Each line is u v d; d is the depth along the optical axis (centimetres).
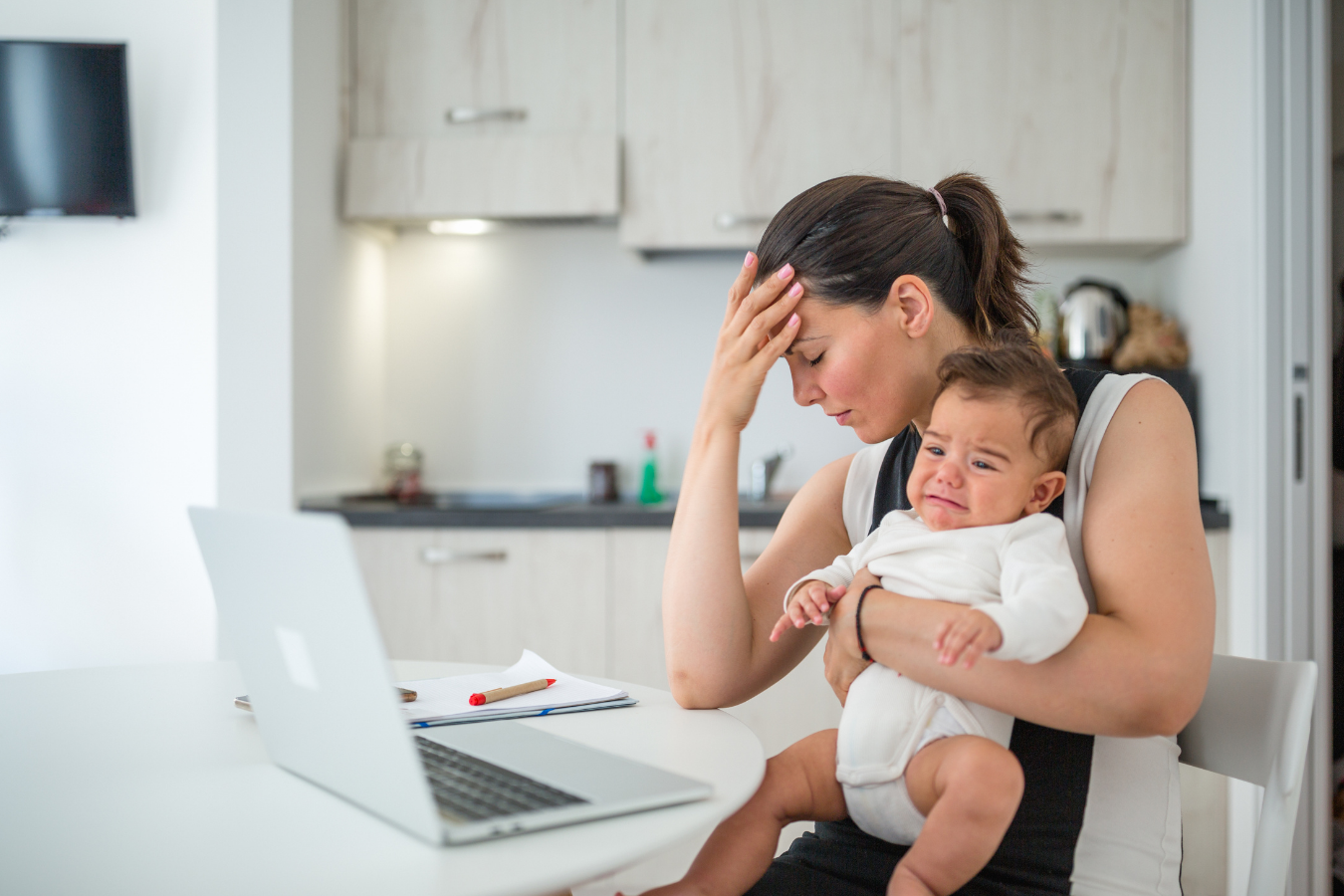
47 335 259
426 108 269
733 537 106
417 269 306
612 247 301
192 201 257
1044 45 258
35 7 258
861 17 261
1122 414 96
